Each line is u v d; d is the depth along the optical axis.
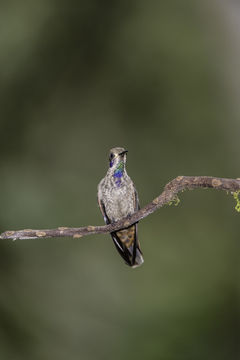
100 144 14.52
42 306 11.81
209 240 13.94
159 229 14.41
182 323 11.80
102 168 14.38
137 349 11.23
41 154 14.06
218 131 13.63
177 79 14.31
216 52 13.10
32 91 14.14
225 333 11.40
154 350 11.05
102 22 14.46
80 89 14.46
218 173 13.55
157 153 14.61
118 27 14.53
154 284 13.06
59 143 14.24
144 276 13.24
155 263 13.67
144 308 12.45
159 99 14.49
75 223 13.54
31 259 12.59
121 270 13.41
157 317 12.05
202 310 12.03
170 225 14.45
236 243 13.27
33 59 14.07
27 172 13.71
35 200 13.32
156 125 14.60
